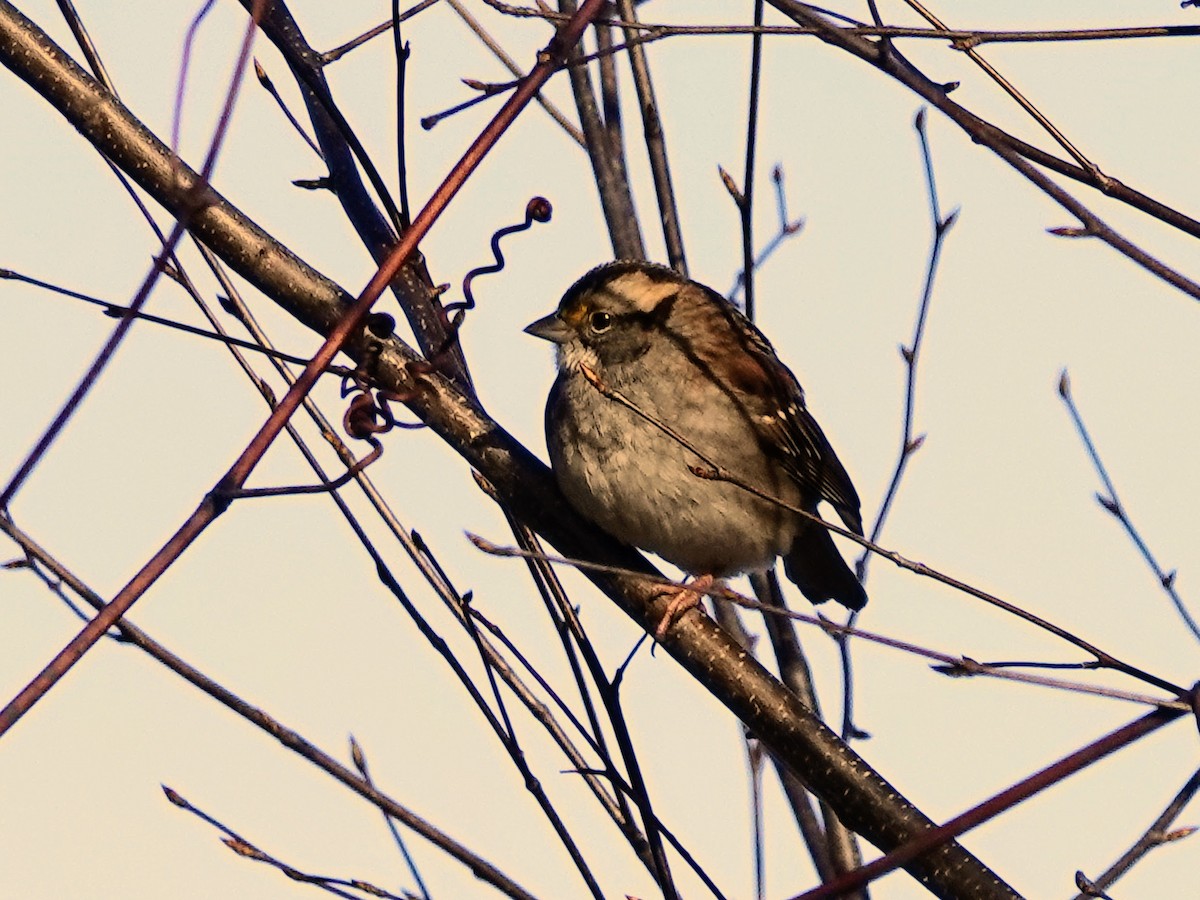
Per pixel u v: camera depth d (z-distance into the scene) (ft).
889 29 20.38
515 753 23.97
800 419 31.50
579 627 24.39
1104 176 19.90
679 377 29.76
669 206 31.24
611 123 31.81
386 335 24.94
